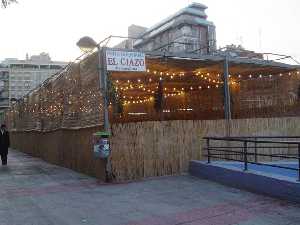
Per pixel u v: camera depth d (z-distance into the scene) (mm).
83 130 15633
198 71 18828
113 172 13234
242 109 21047
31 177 14875
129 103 27000
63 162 18859
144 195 10695
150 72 18297
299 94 19422
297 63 19000
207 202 9625
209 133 15367
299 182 9227
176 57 15398
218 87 21922
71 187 12359
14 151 33844
